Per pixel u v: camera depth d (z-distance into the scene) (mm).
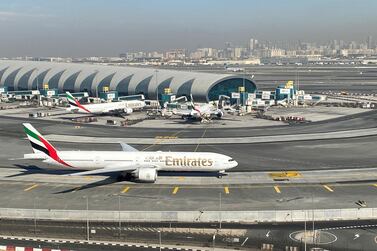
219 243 50438
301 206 62000
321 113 160500
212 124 139125
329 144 106438
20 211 59969
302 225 55875
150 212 58375
